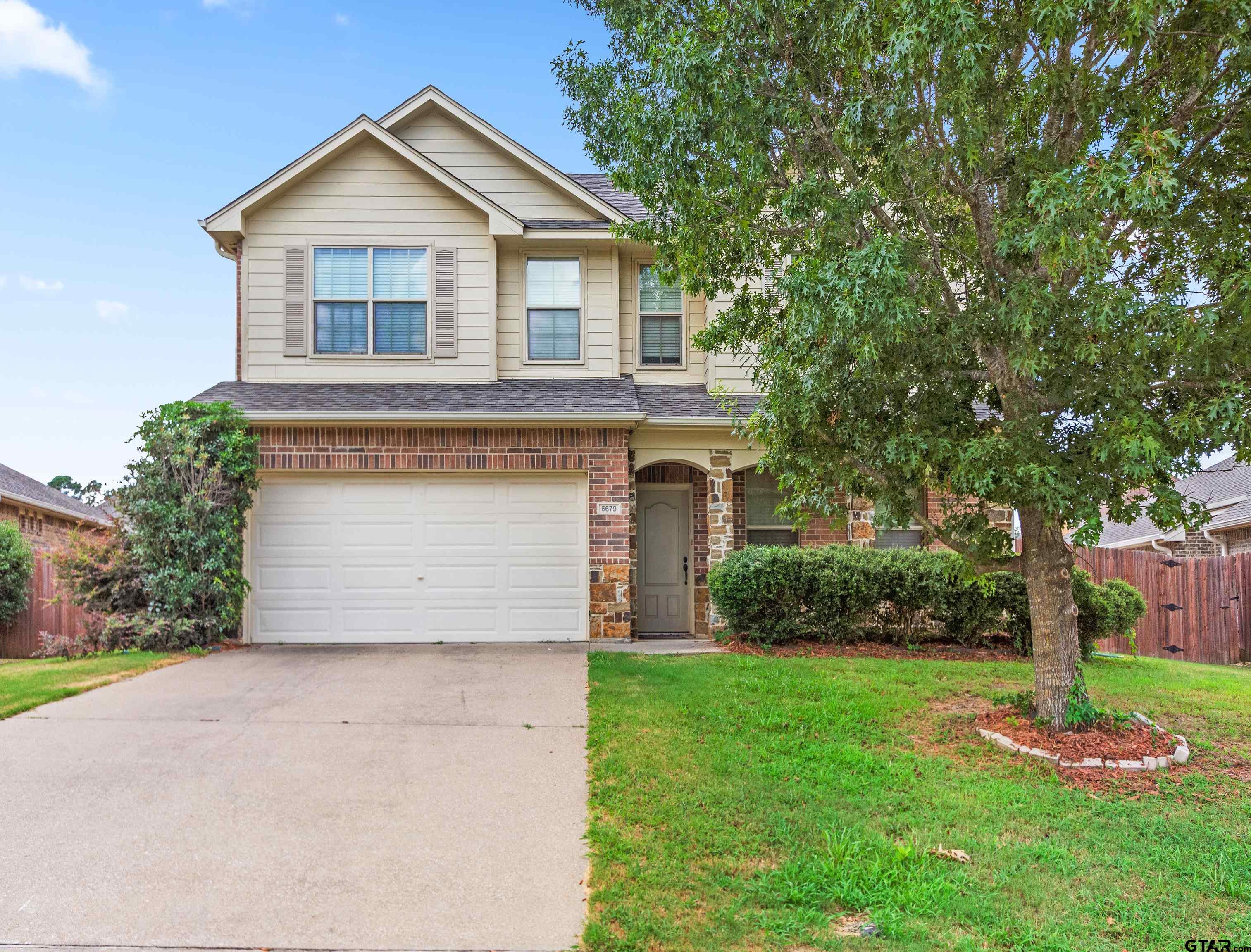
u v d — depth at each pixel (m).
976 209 6.40
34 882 4.10
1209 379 5.53
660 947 3.56
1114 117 6.18
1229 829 4.94
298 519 11.09
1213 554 17.66
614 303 12.59
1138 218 5.99
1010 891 4.11
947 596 10.23
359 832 4.77
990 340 6.04
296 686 8.15
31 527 17.91
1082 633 10.27
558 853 4.53
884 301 5.51
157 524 10.14
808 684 8.05
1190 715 7.35
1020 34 6.04
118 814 4.96
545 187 12.98
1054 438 6.14
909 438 6.18
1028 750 6.14
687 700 7.48
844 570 10.29
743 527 12.75
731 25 6.56
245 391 11.48
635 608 12.26
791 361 6.75
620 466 11.30
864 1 5.94
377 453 11.04
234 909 3.87
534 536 11.30
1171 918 3.87
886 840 4.63
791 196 6.33
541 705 7.46
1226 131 6.22
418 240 12.12
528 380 12.36
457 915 3.85
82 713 7.09
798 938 3.65
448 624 11.14
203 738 6.45
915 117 6.01
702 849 4.54
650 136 7.25
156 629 9.88
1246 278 5.24
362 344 12.03
